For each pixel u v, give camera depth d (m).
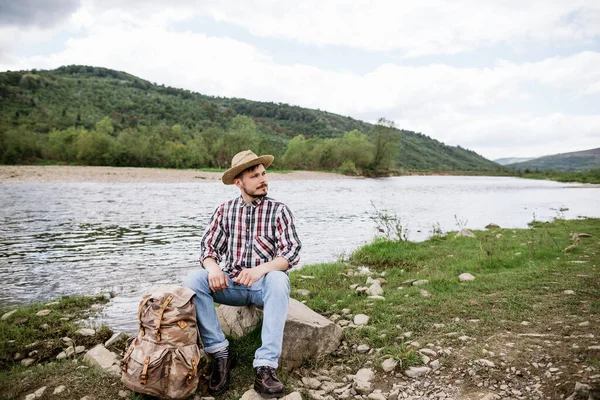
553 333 3.62
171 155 62.06
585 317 3.96
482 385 2.87
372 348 3.62
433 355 3.35
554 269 6.15
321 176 64.06
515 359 3.17
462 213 18.12
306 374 3.22
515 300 4.65
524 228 12.46
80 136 59.03
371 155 78.25
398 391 2.87
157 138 64.38
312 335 3.41
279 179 54.62
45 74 151.25
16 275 7.08
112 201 21.03
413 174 99.00
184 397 2.69
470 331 3.80
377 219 15.52
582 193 34.81
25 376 3.06
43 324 4.47
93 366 3.25
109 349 3.79
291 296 5.42
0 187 28.47
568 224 12.55
